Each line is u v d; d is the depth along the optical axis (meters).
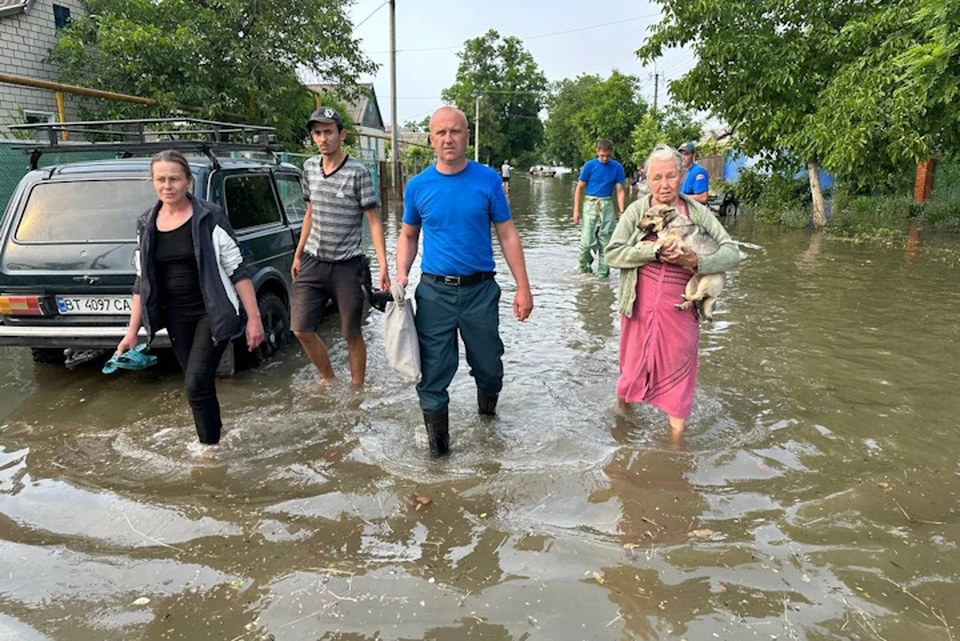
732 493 3.49
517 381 5.20
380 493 3.52
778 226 16.58
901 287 8.62
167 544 3.10
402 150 39.00
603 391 4.97
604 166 9.20
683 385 4.09
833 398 4.78
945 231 14.38
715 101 15.83
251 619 2.58
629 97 48.72
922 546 3.00
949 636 2.44
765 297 8.09
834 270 9.91
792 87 14.36
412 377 3.77
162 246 3.75
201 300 3.87
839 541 3.04
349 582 2.78
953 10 7.84
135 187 5.12
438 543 3.07
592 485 3.58
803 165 16.28
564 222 18.03
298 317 4.97
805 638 2.43
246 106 16.23
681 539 3.07
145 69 14.29
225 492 3.57
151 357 4.74
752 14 14.80
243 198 5.80
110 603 2.69
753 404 4.69
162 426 4.42
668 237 3.83
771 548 2.99
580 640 2.44
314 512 3.34
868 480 3.59
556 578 2.79
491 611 2.60
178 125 12.97
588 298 8.16
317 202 4.85
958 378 5.19
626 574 2.81
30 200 5.12
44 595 2.74
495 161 76.00
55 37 14.29
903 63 8.66
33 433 4.33
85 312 4.87
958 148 12.47
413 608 2.62
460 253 3.84
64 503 3.47
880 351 5.88
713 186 22.64
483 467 3.80
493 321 4.04
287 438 4.23
